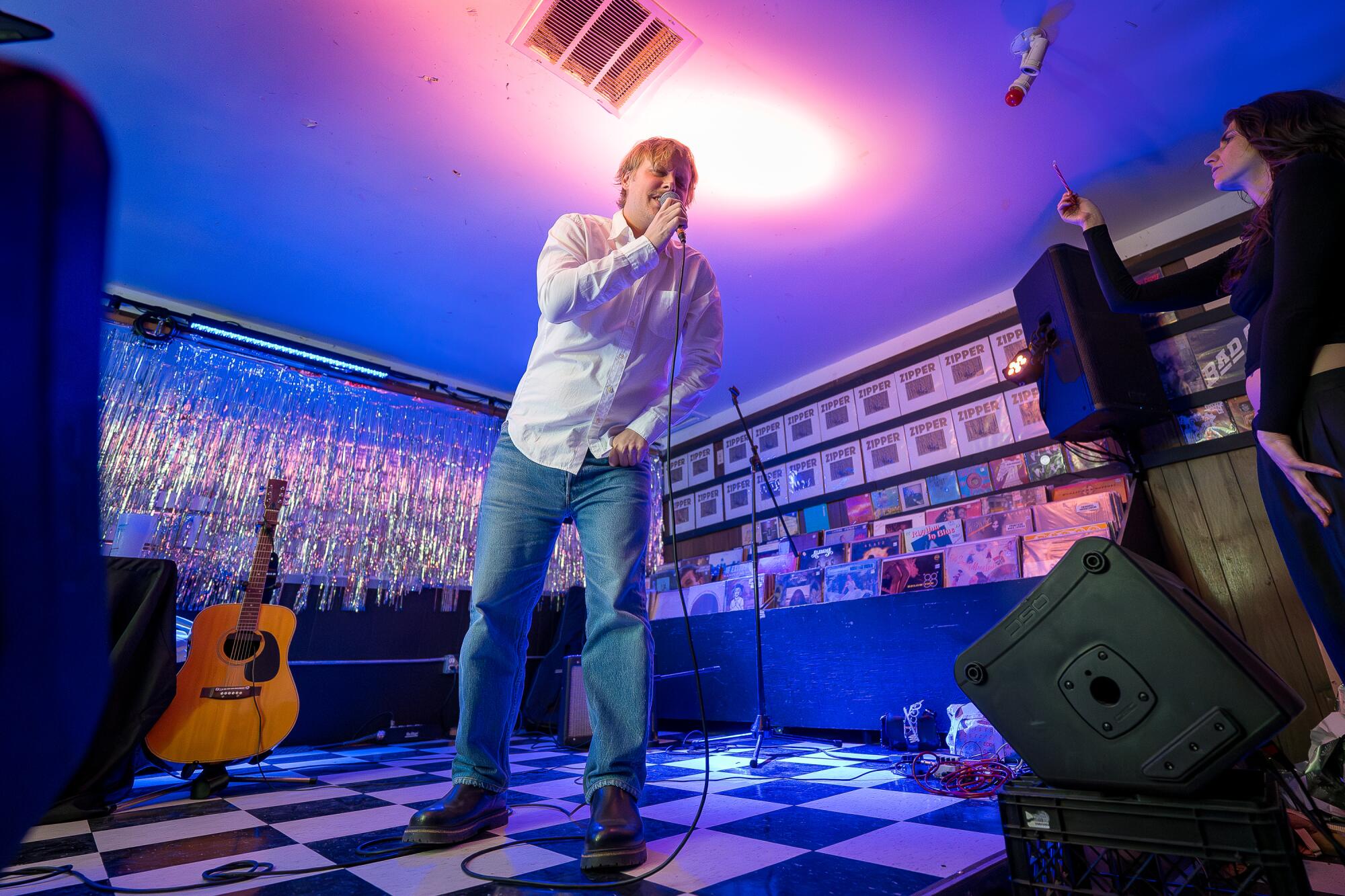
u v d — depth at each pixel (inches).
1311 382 38.1
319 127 95.7
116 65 85.3
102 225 12.4
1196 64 87.7
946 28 82.4
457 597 160.2
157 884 39.8
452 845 47.0
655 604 169.9
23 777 10.2
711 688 134.7
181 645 101.9
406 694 147.1
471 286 135.1
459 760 51.6
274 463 142.1
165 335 133.5
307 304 139.9
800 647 118.6
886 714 103.4
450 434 170.6
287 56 84.7
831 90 90.9
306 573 139.6
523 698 161.8
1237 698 29.0
